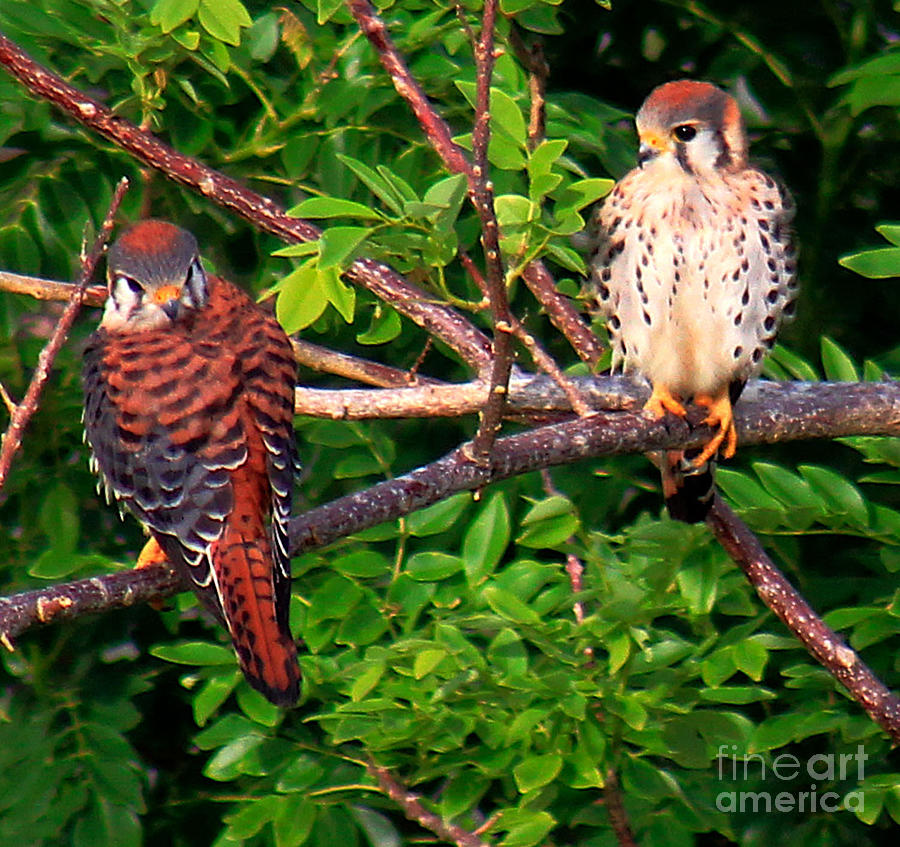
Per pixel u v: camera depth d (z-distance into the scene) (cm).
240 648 691
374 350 1179
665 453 905
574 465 1110
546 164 702
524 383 910
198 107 1034
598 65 1242
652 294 920
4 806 1045
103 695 1117
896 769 1052
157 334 790
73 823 1077
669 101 923
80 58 1008
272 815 896
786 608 872
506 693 843
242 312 813
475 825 962
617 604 810
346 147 1017
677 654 847
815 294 1226
